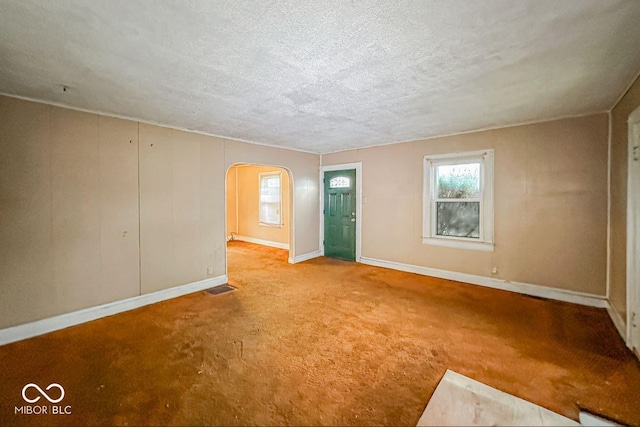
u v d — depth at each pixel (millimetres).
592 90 2439
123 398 1729
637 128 2234
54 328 2645
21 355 2197
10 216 2438
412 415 1604
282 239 6934
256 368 2031
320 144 4797
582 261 3188
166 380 1900
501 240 3711
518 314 2926
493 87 2344
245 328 2658
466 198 4020
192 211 3725
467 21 1448
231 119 3215
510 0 1290
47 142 2611
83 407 1655
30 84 2211
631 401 1677
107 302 2998
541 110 2986
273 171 7078
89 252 2873
